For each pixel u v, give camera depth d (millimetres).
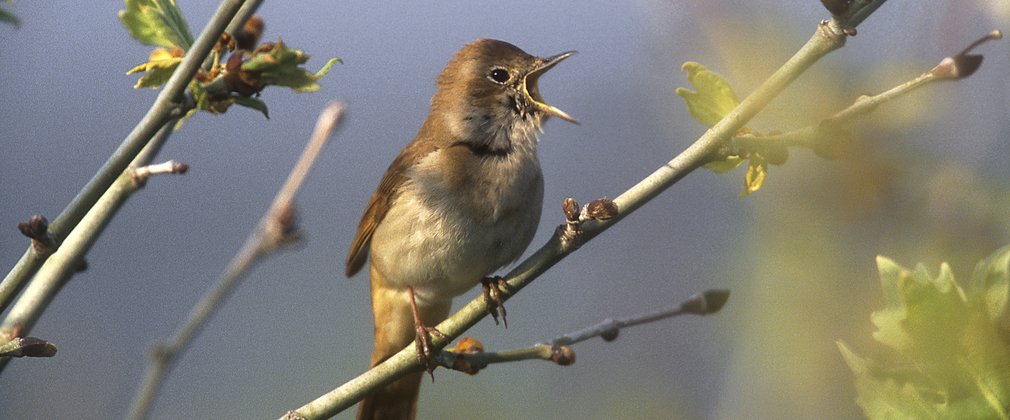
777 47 6320
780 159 5301
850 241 5656
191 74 4820
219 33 4805
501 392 10812
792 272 5855
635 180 8766
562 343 6113
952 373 3771
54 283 5891
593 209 5566
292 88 5012
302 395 13586
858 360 3965
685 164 5430
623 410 8164
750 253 6465
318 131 7285
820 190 5656
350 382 6184
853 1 4895
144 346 14461
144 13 5508
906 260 5109
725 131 5312
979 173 4965
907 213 5188
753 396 6199
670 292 8477
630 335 8508
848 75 5844
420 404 10617
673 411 7957
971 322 3764
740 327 6426
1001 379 3723
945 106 5242
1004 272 3777
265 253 7051
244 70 4918
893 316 3914
